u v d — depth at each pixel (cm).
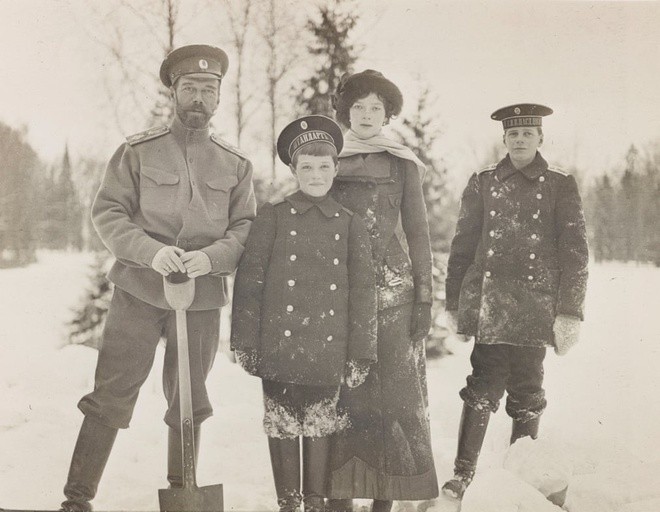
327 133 420
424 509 434
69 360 484
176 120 430
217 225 422
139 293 420
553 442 452
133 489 432
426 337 469
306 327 409
